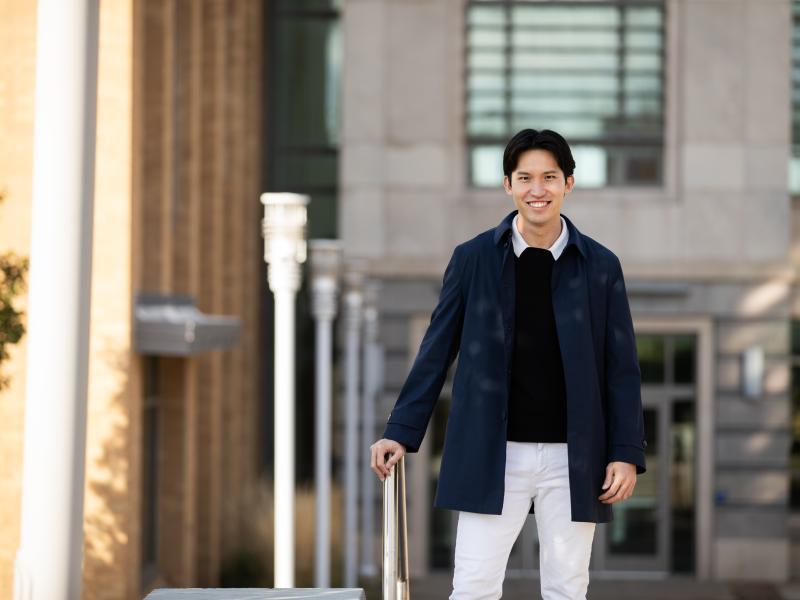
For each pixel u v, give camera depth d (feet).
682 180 105.40
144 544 69.67
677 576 104.63
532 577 101.45
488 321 17.04
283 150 112.16
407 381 17.39
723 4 105.19
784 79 105.19
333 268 65.16
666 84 106.11
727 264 104.83
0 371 44.55
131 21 58.03
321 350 65.36
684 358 105.40
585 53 106.52
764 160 105.09
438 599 90.53
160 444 72.38
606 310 17.29
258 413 110.22
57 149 20.54
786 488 104.63
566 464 16.89
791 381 106.52
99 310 58.29
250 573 84.12
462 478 16.85
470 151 106.42
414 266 104.63
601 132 106.32
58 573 20.38
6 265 34.01
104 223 58.44
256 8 107.34
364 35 105.09
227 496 91.71
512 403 17.01
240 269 97.25
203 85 87.20
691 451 105.09
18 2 49.39
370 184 104.94
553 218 17.02
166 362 72.33
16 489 48.83
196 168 76.43
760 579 104.27
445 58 105.40
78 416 20.65
